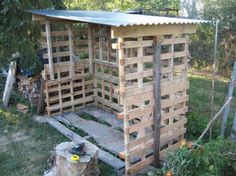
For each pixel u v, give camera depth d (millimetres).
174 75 4352
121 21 3633
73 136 5246
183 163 3502
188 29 4297
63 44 6137
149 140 4242
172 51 4191
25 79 7078
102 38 6266
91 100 6797
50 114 6191
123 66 3613
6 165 4449
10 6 6352
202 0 9969
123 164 4344
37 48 7406
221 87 7879
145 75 3900
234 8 8844
